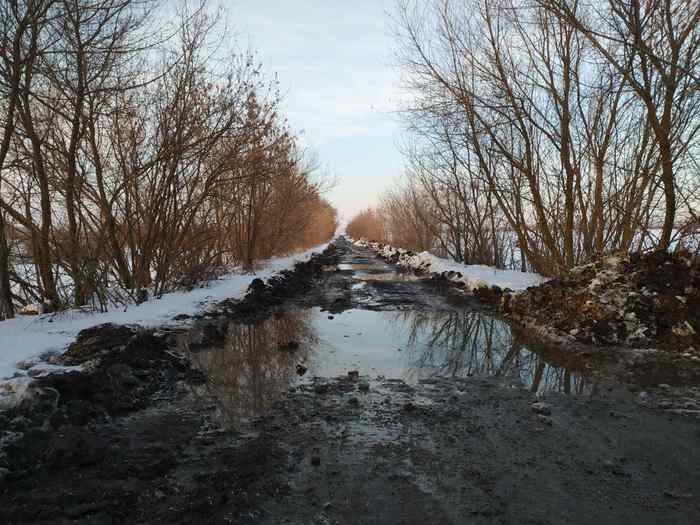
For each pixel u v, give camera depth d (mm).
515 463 4125
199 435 4738
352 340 9062
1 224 9172
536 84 12828
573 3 11773
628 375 6562
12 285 11258
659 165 10977
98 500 3531
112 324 7867
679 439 4562
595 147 13008
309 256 33125
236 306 11891
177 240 13414
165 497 3600
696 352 7328
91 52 9391
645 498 3559
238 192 18250
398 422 5051
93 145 10859
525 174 13844
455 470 4000
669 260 8688
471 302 13836
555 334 8914
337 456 4266
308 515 3359
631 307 8312
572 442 4535
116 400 5434
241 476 3895
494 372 6934
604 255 10242
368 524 3248
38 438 4336
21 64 8617
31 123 9227
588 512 3381
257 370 7027
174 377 6637
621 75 10719
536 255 15562
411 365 7324
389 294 15961
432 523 3256
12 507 3432
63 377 5148
